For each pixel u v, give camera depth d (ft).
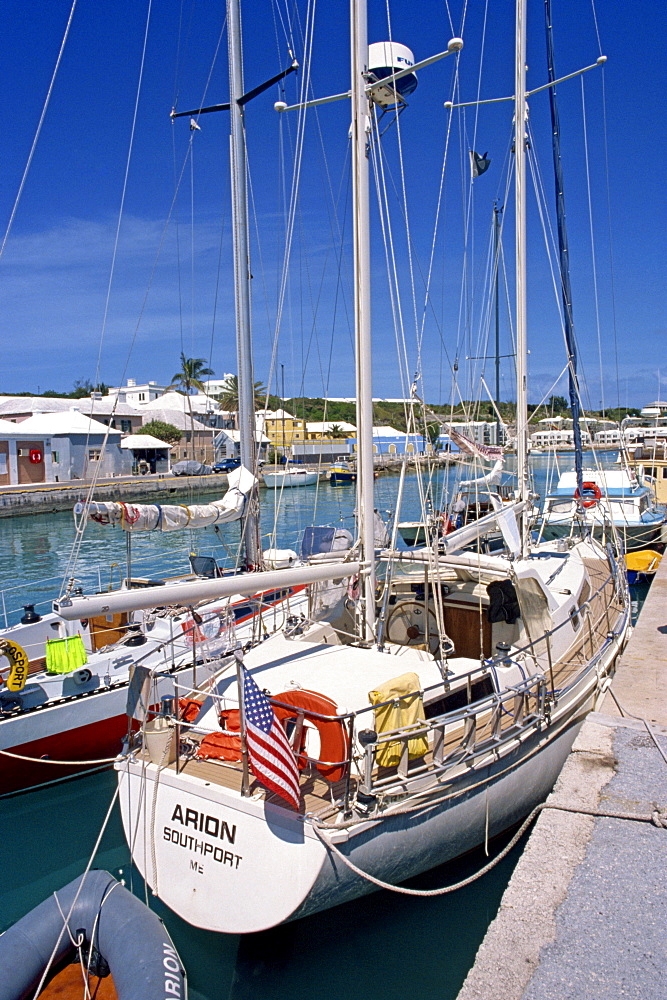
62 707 26.84
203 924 15.21
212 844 15.29
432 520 27.37
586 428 57.16
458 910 18.90
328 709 15.87
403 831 15.99
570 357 40.37
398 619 27.43
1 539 93.56
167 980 14.92
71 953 17.11
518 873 11.55
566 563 31.78
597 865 11.64
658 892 10.94
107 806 26.45
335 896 14.97
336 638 24.93
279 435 172.24
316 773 16.70
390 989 16.56
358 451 22.40
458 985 16.67
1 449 126.72
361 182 21.40
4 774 25.95
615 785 13.88
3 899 20.92
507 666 21.39
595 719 16.98
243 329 36.35
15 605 56.44
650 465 87.86
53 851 23.41
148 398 227.61
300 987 16.66
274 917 14.39
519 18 34.14
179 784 15.96
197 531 99.50
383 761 16.21
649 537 60.75
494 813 18.63
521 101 34.27
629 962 9.61
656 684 19.31
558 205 40.24
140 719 17.35
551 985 9.29
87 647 32.99
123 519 20.62
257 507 35.29
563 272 40.29
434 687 17.02
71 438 136.56
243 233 36.35
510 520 27.02
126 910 16.89
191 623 31.50
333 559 25.46
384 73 23.62
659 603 29.96
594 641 27.04
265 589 18.47
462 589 26.86
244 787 15.11
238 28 36.24
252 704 14.28
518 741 19.21
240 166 36.24
